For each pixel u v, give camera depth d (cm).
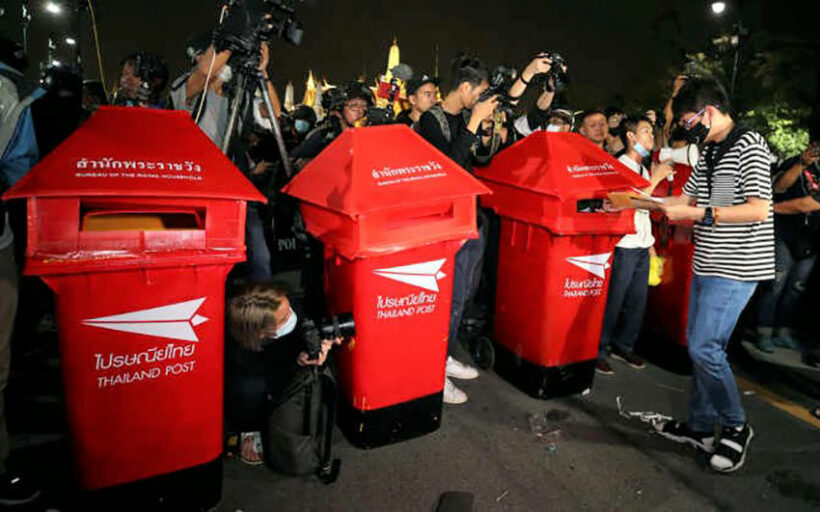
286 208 320
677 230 374
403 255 257
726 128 259
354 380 271
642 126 356
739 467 280
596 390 353
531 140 331
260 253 330
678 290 377
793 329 472
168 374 213
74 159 192
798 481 271
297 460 252
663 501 254
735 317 265
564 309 321
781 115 951
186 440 224
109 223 218
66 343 194
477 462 275
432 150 270
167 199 200
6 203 217
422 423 292
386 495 250
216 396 226
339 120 358
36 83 227
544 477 267
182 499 229
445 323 283
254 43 257
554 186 295
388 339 266
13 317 226
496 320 363
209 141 220
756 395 357
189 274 207
